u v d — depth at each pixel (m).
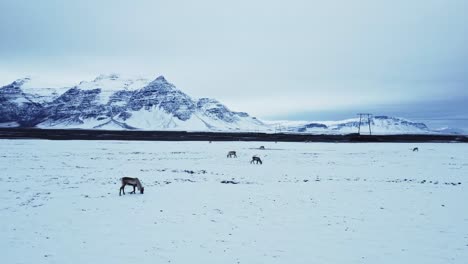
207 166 35.47
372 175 29.30
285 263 10.45
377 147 71.00
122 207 17.11
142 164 36.31
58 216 15.31
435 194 20.89
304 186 23.59
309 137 120.62
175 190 21.81
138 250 11.36
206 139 103.56
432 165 37.19
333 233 13.29
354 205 17.88
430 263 10.52
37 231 13.18
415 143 93.50
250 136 129.25
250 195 20.33
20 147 56.44
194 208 17.05
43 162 36.00
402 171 32.03
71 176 27.11
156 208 16.98
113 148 59.16
